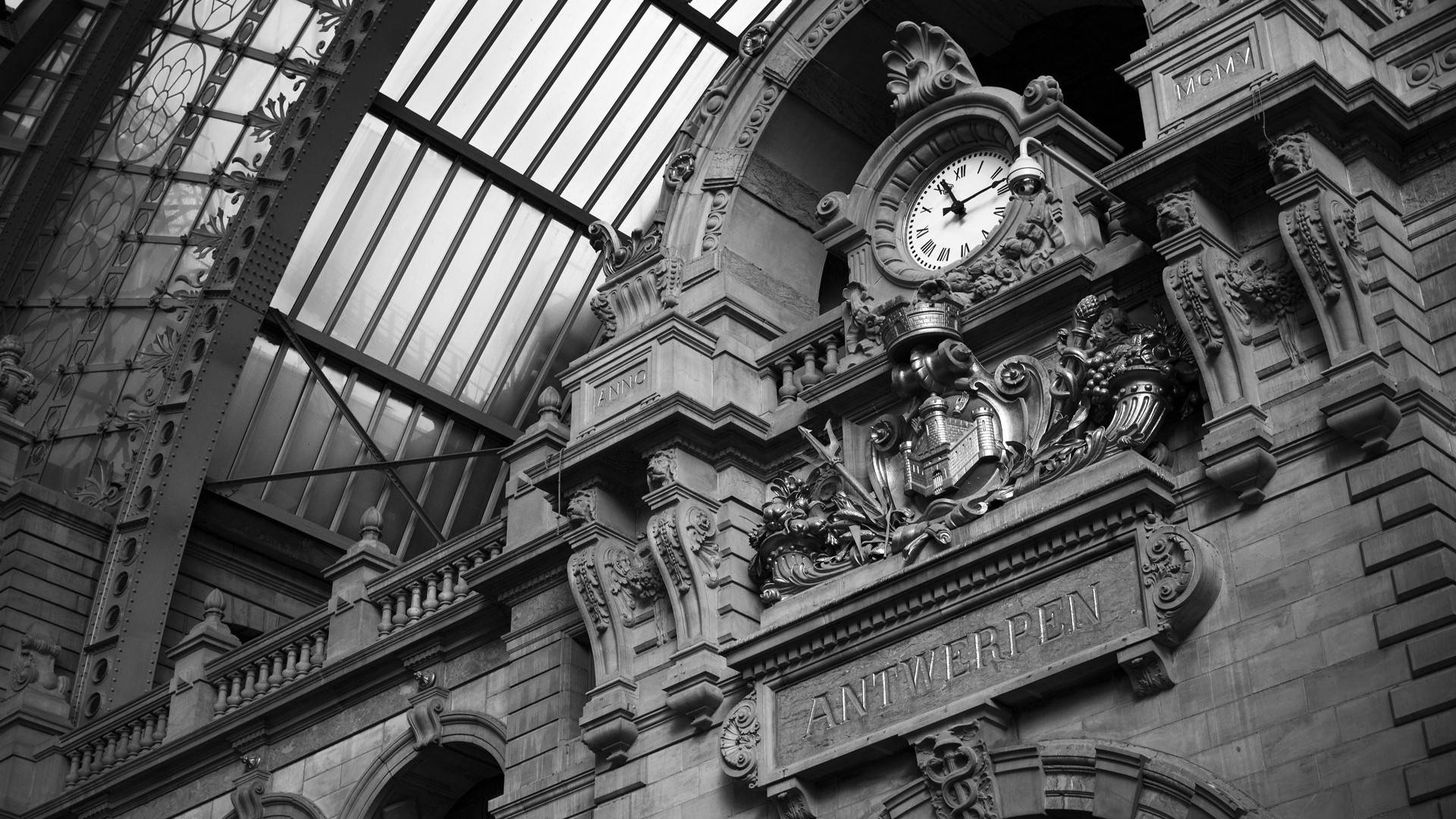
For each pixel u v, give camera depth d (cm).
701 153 2608
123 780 3069
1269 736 1766
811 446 2359
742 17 3634
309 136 3456
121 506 3491
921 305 2216
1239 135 1922
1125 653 1859
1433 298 1889
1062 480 1995
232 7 3669
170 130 3722
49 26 3691
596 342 3862
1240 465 1859
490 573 2609
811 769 2073
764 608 2266
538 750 2478
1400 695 1692
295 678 2945
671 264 2538
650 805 2239
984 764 1942
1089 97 2717
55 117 3706
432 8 3459
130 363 3659
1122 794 1847
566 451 2439
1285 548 1827
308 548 3653
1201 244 1938
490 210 3691
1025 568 1978
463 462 3800
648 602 2375
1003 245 2252
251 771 2884
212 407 3475
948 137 2411
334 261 3606
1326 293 1855
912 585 2044
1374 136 1923
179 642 3447
